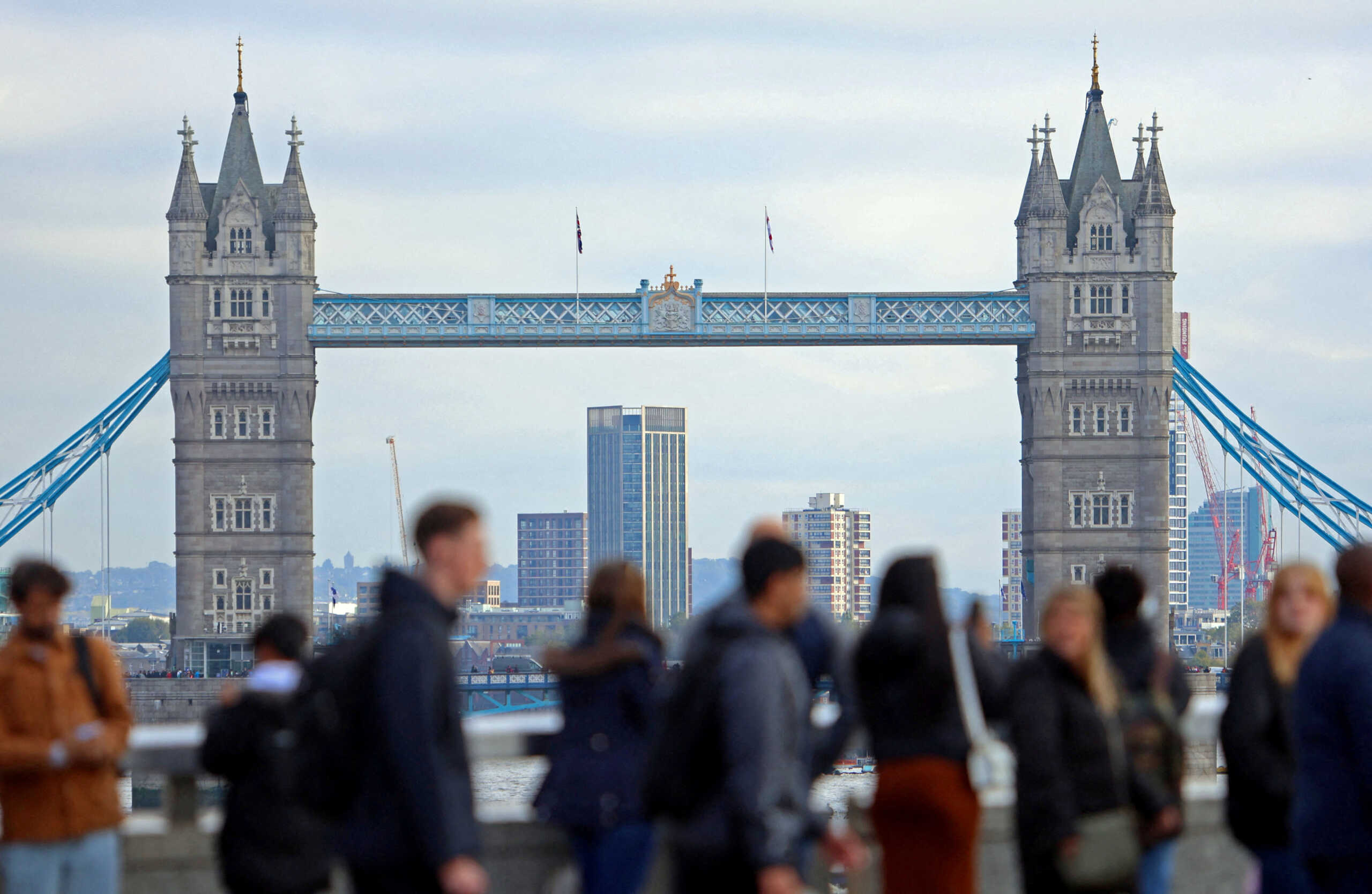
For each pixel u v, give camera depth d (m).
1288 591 27.73
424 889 21.62
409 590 22.20
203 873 29.19
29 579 27.02
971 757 26.45
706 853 21.19
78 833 26.94
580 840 26.94
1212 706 33.69
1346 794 23.81
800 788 24.09
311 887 26.00
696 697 21.44
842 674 27.97
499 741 29.28
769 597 23.19
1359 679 23.50
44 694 26.88
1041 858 25.48
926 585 26.34
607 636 27.08
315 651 27.47
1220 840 33.06
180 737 29.28
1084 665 26.06
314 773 22.02
